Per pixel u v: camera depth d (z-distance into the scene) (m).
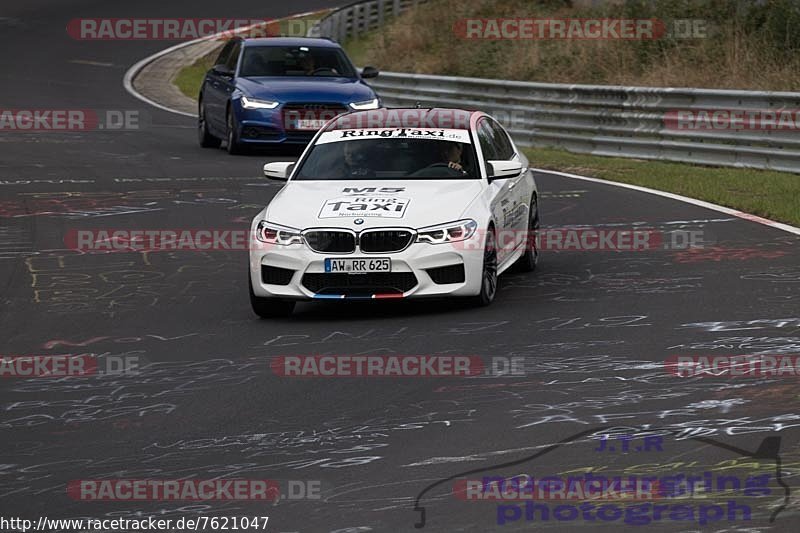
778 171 65.69
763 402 26.16
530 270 42.91
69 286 41.81
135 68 130.62
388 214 36.28
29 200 59.19
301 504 21.02
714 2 101.81
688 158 70.81
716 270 41.44
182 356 32.25
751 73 88.62
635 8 107.38
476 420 25.58
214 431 25.56
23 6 170.88
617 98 75.25
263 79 77.19
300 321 36.34
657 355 30.56
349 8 140.50
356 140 41.19
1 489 22.34
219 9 167.62
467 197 37.62
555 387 27.94
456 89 89.00
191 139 85.75
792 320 33.91
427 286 35.94
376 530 19.70
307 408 27.02
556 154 77.19
